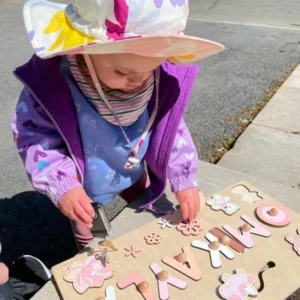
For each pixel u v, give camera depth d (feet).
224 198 4.83
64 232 6.06
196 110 8.66
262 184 5.48
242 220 4.54
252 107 8.62
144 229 4.46
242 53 11.51
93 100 4.07
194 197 4.55
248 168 6.45
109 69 3.62
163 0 3.25
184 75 4.48
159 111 4.56
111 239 4.47
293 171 6.36
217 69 10.57
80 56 3.90
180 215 4.64
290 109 8.16
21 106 4.17
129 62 3.44
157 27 3.28
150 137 4.64
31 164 4.06
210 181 5.54
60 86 4.02
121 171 4.65
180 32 3.48
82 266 4.00
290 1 17.01
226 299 3.68
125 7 3.20
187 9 3.51
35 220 6.27
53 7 3.86
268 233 4.34
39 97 3.98
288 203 5.16
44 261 5.63
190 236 4.36
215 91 9.43
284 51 11.50
